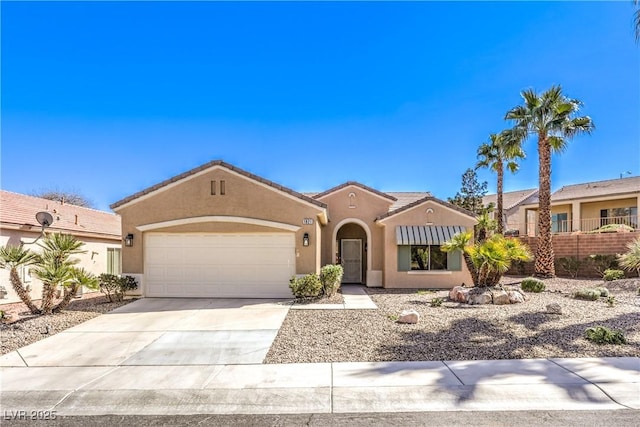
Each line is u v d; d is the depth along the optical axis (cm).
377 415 736
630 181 3953
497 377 897
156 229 2092
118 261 3109
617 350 1082
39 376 958
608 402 777
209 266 2097
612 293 2120
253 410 767
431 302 1844
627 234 2794
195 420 730
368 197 2775
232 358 1074
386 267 2550
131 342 1241
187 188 2112
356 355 1077
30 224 2200
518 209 4684
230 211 2094
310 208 2105
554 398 795
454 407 763
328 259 2739
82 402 813
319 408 770
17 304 2033
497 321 1440
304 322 1478
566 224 4153
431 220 2569
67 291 1731
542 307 1728
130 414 759
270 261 2095
